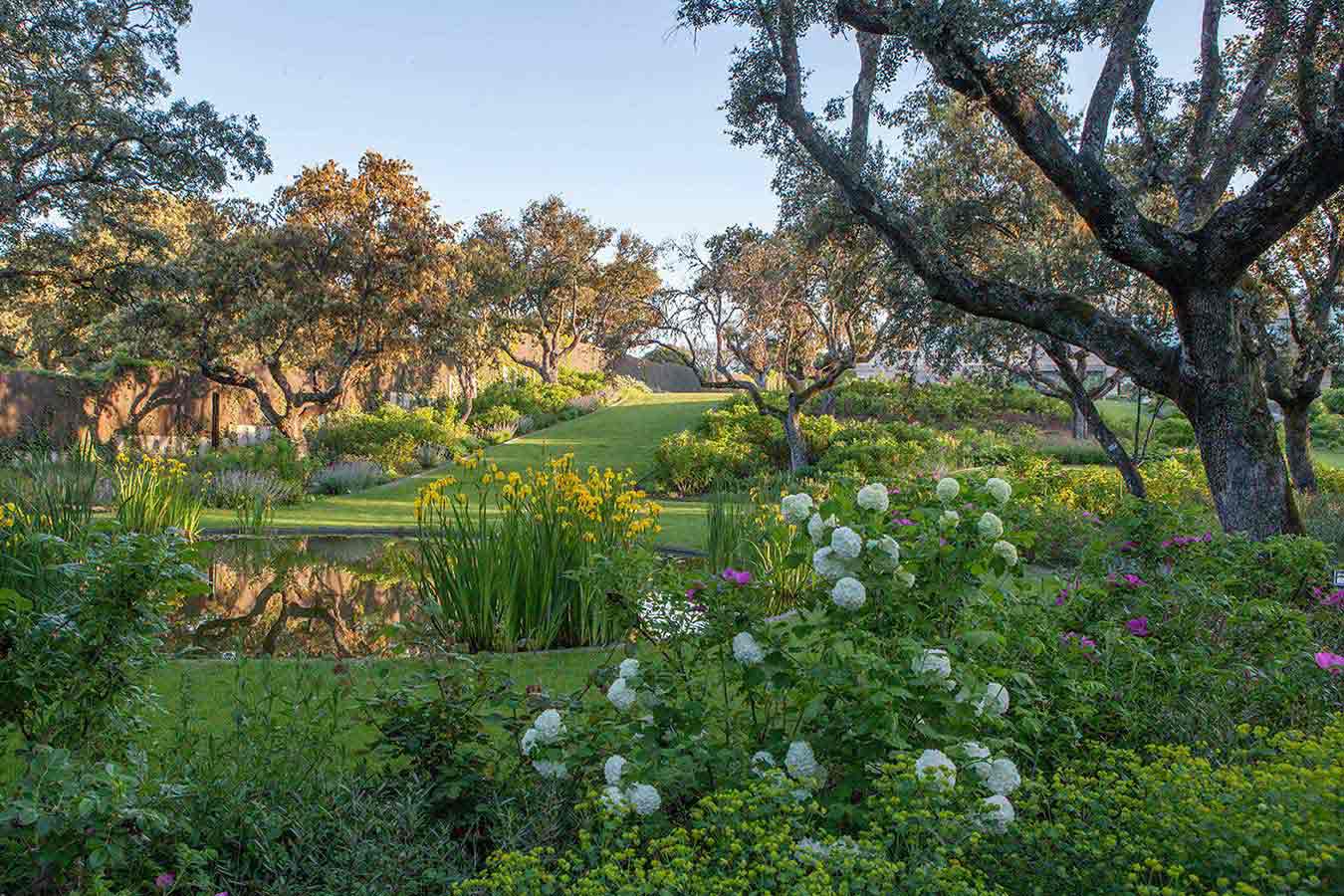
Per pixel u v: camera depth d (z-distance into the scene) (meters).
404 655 5.19
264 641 6.92
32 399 20.03
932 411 29.78
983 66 7.30
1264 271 13.00
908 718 2.77
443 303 23.69
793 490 16.14
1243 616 4.36
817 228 12.79
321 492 18.88
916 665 2.78
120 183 18.39
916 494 3.69
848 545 2.99
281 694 3.46
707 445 21.78
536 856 2.18
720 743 3.11
